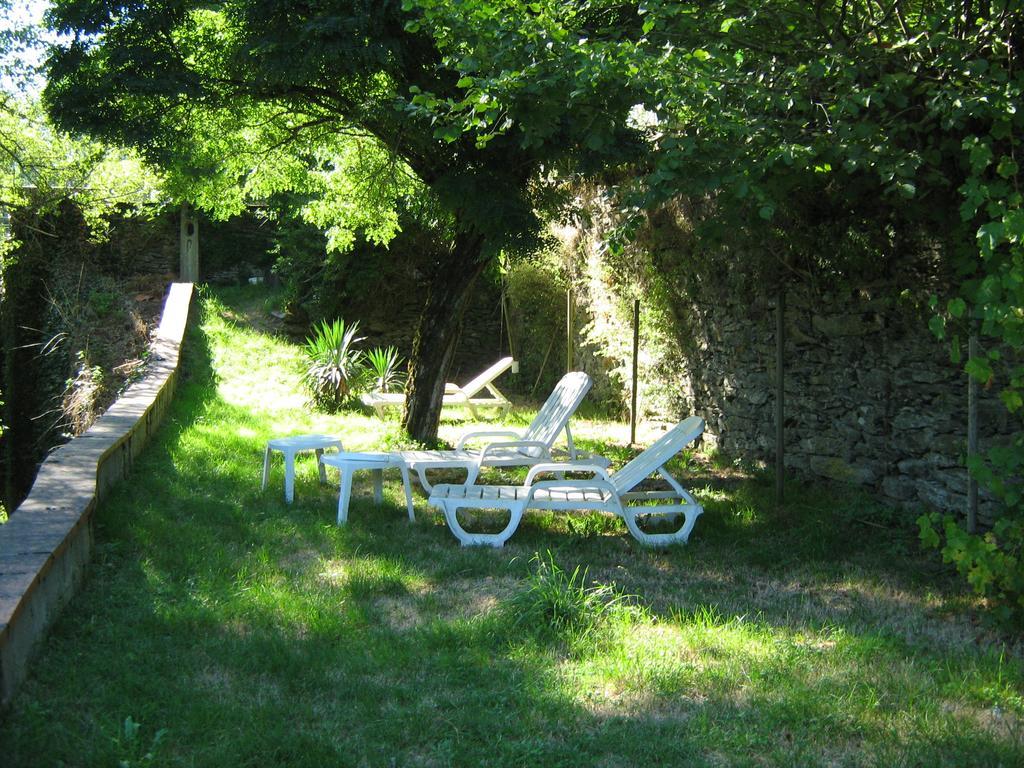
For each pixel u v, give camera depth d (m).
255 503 6.79
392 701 3.62
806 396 7.84
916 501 6.47
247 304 16.77
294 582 5.03
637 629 4.46
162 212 16.84
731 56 5.06
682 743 3.27
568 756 3.18
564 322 14.47
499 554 5.80
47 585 3.96
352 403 12.04
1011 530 4.24
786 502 7.27
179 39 8.38
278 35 7.16
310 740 3.20
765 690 3.76
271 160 10.43
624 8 6.99
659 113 4.92
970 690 3.75
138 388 9.17
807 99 4.95
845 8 5.05
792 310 7.96
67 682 3.54
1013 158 4.38
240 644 4.07
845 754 3.22
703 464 9.17
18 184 14.20
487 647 4.18
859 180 5.50
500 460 7.41
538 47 4.80
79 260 16.80
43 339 15.72
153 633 4.15
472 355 16.78
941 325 4.25
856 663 4.03
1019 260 3.91
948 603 4.90
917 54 4.74
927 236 6.20
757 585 5.33
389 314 16.00
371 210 10.86
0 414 16.83
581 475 8.47
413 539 6.09
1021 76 4.24
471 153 8.08
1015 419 5.57
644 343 11.17
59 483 5.21
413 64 7.66
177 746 3.18
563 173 8.43
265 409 11.09
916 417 6.48
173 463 7.61
